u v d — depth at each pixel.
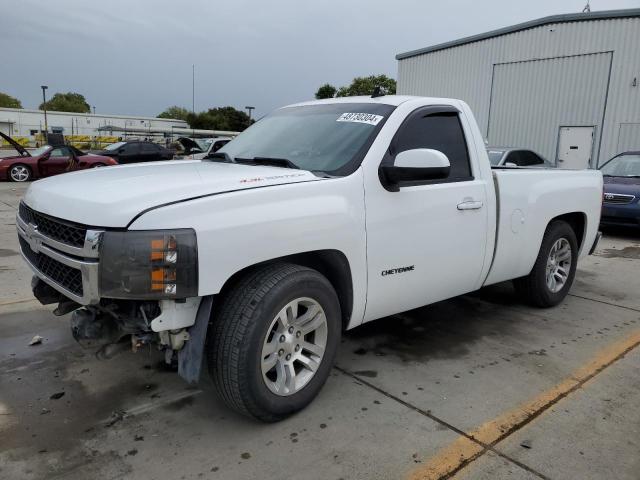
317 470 2.53
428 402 3.20
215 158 3.87
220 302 2.78
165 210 2.42
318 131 3.62
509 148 12.75
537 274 4.80
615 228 10.20
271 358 2.81
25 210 3.21
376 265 3.25
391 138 3.38
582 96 17.80
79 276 2.58
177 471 2.50
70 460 2.57
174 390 3.29
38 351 3.82
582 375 3.62
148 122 74.44
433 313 4.89
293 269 2.84
